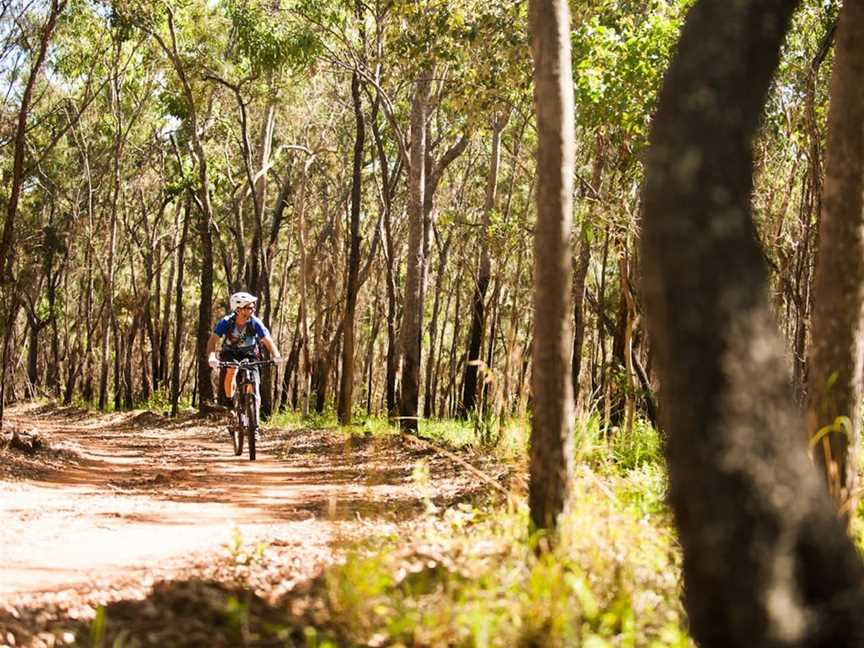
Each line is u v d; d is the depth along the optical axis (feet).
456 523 23.24
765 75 13.25
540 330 19.61
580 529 19.40
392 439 65.31
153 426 102.63
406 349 74.95
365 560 18.52
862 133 20.08
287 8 94.07
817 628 11.50
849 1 20.16
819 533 11.59
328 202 152.66
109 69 123.54
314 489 40.57
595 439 38.04
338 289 133.49
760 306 11.93
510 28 63.72
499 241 85.66
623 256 52.54
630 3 62.18
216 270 177.37
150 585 19.67
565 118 19.75
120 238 179.42
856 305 20.15
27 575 21.56
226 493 38.73
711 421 11.60
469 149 139.03
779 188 59.41
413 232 77.61
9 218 60.90
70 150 156.56
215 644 15.39
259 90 119.24
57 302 201.36
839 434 20.15
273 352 54.90
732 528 11.43
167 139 153.28
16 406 167.94
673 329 11.98
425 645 15.16
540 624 15.26
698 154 12.35
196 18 114.21
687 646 14.74
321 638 15.62
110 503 34.86
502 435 42.83
